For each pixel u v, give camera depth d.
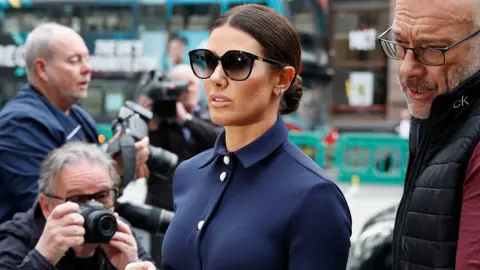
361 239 5.58
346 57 21.56
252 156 2.08
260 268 1.97
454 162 2.01
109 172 2.81
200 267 2.07
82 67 3.84
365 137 14.26
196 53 2.09
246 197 2.06
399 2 2.12
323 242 1.96
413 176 2.16
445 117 2.09
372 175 14.18
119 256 2.69
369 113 21.39
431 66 2.07
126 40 16.11
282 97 2.22
